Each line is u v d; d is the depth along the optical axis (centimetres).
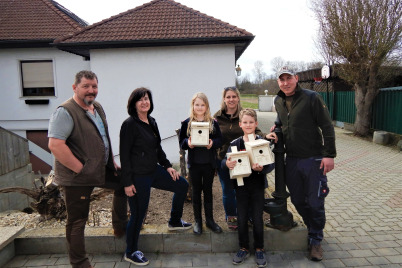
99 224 378
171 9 971
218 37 788
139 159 295
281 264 309
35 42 1063
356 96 1186
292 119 312
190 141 309
